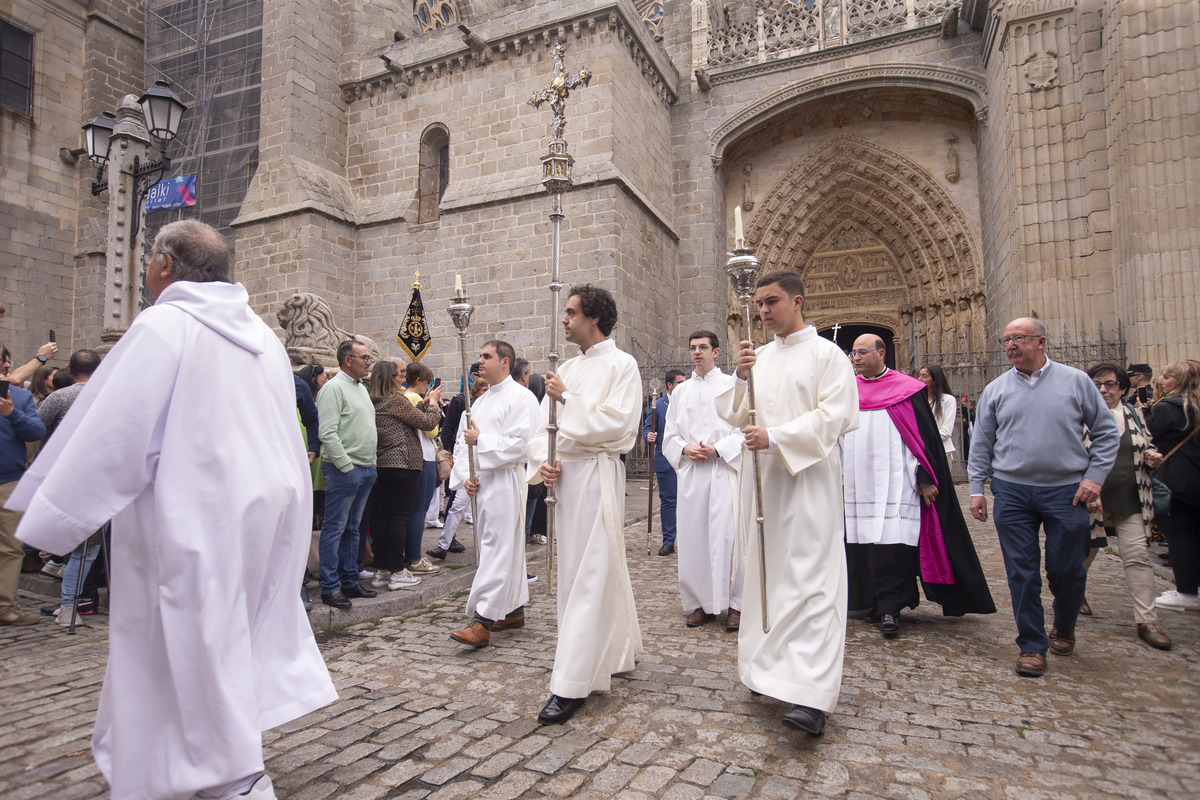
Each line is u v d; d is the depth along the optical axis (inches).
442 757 115.3
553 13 641.0
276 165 693.9
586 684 130.4
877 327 848.3
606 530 142.0
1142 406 285.0
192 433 89.7
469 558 294.0
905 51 676.7
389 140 730.8
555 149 157.9
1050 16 497.4
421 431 255.4
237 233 708.7
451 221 674.2
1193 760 112.0
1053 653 168.2
